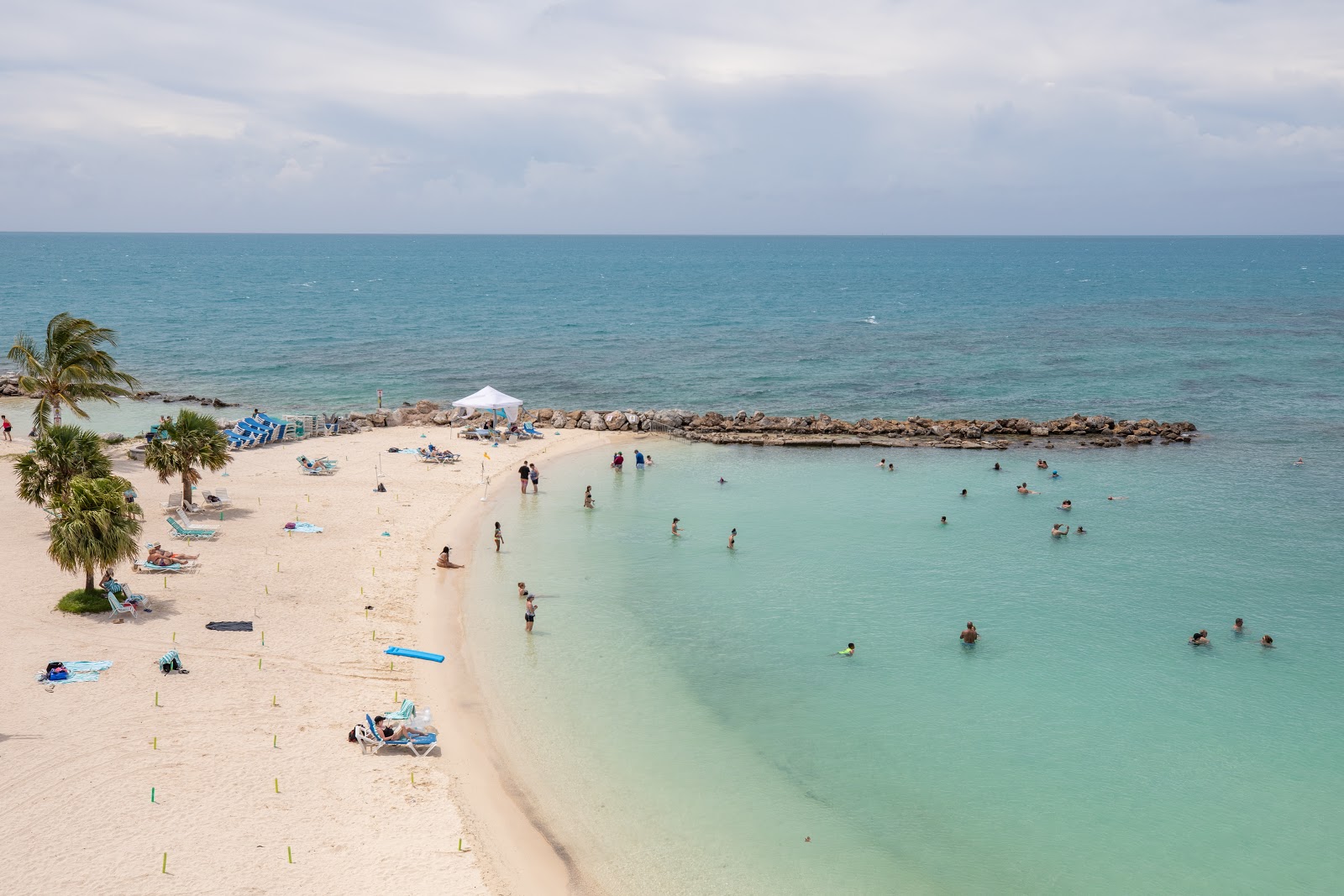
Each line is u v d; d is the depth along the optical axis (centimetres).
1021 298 17500
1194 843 2103
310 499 4547
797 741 2508
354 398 7675
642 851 2041
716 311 15175
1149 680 2861
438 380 8562
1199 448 5984
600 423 6469
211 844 1942
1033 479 5247
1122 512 4597
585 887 1917
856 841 2095
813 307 15738
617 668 2917
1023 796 2275
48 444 3469
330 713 2522
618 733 2531
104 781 2131
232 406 7288
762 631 3203
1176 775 2366
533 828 2106
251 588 3341
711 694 2764
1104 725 2605
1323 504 4719
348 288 19762
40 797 2059
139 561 3500
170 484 4653
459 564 3784
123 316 13200
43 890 1770
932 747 2484
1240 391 7862
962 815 2198
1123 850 2077
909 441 6122
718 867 1998
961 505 4734
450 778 2273
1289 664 2966
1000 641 3131
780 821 2164
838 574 3759
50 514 3834
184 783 2147
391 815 2098
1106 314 14225
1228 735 2553
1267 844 2102
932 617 3331
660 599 3488
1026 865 2022
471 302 16550
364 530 4112
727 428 6469
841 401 7681
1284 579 3684
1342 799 2273
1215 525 4384
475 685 2769
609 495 4897
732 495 4931
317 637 2980
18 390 7412
